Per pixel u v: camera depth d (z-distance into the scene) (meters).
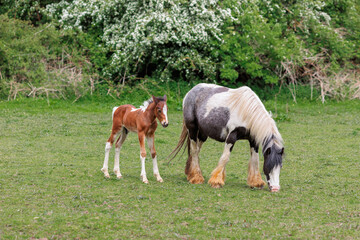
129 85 21.67
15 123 15.12
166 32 20.33
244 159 11.44
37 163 10.16
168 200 7.56
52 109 18.19
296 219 6.59
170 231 6.01
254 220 6.52
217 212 6.91
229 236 5.84
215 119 8.72
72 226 6.11
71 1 24.47
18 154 11.05
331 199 7.75
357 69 25.31
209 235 5.88
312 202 7.55
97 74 21.03
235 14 21.95
